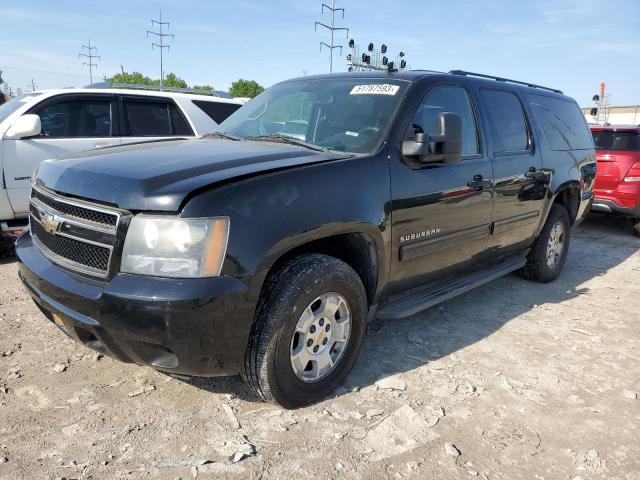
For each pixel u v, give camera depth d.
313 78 4.23
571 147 5.62
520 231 4.77
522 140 4.76
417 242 3.47
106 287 2.42
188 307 2.33
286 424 2.77
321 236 2.80
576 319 4.57
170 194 2.38
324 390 2.99
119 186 2.49
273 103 4.11
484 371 3.50
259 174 2.64
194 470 2.38
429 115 3.67
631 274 6.20
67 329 2.72
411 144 3.31
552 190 5.11
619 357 3.85
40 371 3.16
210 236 2.38
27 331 3.70
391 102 3.50
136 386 3.05
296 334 2.83
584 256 7.06
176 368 2.52
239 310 2.47
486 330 4.21
